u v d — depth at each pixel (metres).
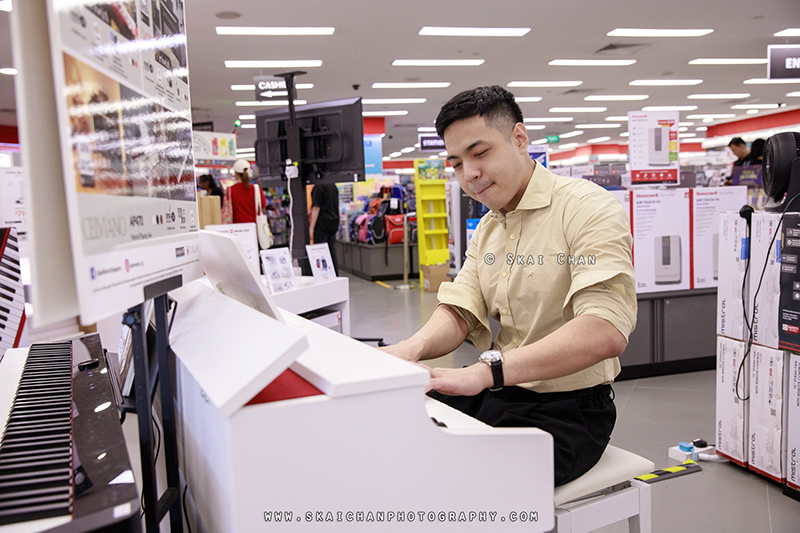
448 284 1.54
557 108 14.48
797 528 2.04
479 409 1.37
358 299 7.80
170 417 0.87
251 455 0.61
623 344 1.16
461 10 6.90
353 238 11.21
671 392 3.66
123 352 1.32
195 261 0.95
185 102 0.95
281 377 0.70
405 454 0.67
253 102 11.99
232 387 0.60
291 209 4.11
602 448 1.24
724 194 3.94
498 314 1.50
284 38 7.77
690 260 3.94
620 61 9.75
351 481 0.65
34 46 0.49
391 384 0.65
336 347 0.79
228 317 0.83
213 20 6.91
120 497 0.54
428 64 9.53
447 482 0.69
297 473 0.62
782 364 2.27
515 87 11.74
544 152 6.18
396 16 7.02
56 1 0.47
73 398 0.86
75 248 0.48
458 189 6.04
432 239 8.98
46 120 0.51
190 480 0.86
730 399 2.55
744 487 2.36
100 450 0.65
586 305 1.18
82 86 0.52
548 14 7.15
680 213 3.86
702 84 11.88
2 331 1.96
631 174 4.16
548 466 0.74
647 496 1.24
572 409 1.23
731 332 2.53
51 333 2.42
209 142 9.12
